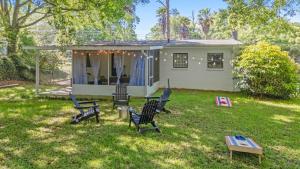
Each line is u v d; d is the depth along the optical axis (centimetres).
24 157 523
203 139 645
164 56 1611
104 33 2191
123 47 1185
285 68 1256
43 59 2078
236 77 1424
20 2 1802
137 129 702
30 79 1933
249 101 1199
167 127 746
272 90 1246
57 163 496
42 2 1549
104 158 523
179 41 1758
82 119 790
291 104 1142
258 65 1270
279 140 647
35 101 1155
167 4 2595
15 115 872
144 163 502
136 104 1086
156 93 1428
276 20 1622
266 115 915
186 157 533
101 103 1113
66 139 636
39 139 634
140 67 1304
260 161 511
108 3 1380
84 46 1217
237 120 835
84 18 1691
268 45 1335
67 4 1438
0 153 543
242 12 1612
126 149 573
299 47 2602
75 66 1323
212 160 520
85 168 477
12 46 1848
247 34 2666
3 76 1798
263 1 1578
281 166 499
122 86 1081
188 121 815
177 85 1609
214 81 1545
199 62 1562
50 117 853
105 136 660
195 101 1161
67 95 1275
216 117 870
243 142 548
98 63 1315
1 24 1677
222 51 1513
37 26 2539
